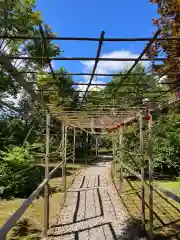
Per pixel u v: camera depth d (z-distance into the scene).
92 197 7.93
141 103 4.76
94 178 11.69
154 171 10.79
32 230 5.09
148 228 5.15
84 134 20.59
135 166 10.30
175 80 3.25
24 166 7.95
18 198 7.70
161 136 10.46
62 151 8.03
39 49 2.36
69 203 7.19
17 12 4.12
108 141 23.30
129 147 10.28
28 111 3.49
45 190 4.95
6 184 7.62
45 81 3.21
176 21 4.57
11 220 2.45
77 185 9.94
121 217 5.89
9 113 3.06
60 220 5.70
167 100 4.19
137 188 8.98
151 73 2.86
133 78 3.14
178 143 10.32
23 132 8.65
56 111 5.20
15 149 8.18
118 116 6.70
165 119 7.49
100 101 4.62
